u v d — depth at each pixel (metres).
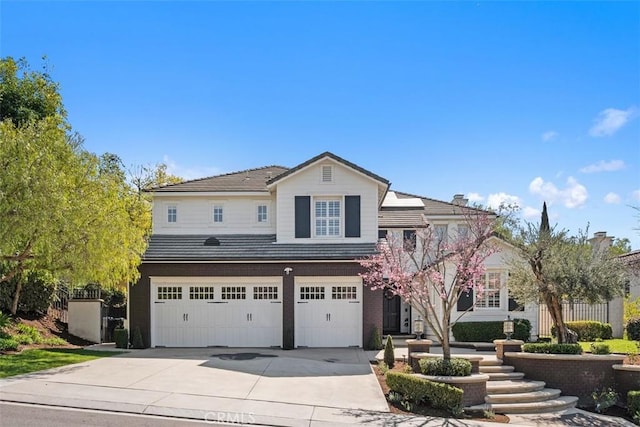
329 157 21.20
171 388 12.23
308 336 20.50
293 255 20.53
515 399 13.36
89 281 18.28
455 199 28.91
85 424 9.39
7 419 9.50
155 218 22.69
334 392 12.57
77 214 15.73
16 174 14.34
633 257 26.28
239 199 22.72
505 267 21.09
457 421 11.20
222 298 20.75
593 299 16.52
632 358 15.61
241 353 18.50
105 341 23.06
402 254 15.53
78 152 17.86
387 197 27.22
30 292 21.31
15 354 16.17
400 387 12.55
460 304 21.55
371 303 20.31
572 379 14.52
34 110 25.11
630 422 12.66
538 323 21.75
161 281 20.70
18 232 14.59
